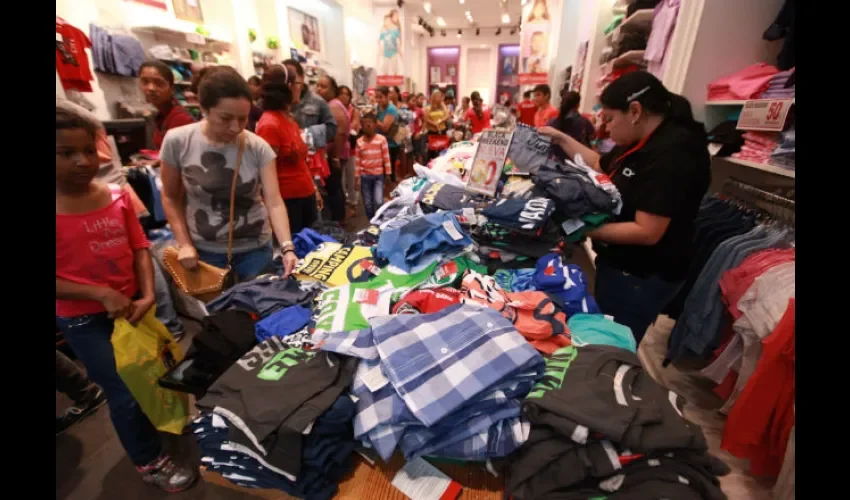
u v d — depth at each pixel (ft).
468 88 53.88
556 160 5.81
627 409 2.30
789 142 5.23
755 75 6.48
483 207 4.77
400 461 2.73
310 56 23.72
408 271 4.18
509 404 2.52
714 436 6.05
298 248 5.57
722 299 5.98
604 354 2.79
